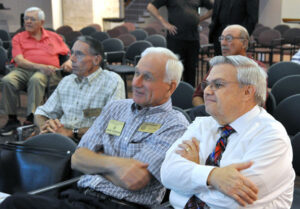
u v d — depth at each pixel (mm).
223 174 1355
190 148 1532
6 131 4383
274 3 11945
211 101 1449
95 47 2762
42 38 4703
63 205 1359
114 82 2801
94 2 11234
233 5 4910
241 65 1418
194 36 5309
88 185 1926
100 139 2018
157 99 1912
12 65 5449
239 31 3391
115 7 12008
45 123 2797
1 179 2027
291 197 1443
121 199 1845
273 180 1350
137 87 1903
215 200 1384
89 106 2801
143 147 1871
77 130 2725
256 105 1468
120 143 1953
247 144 1422
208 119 1604
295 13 11680
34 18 4598
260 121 1440
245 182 1320
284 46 8531
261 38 8539
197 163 1511
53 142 2174
